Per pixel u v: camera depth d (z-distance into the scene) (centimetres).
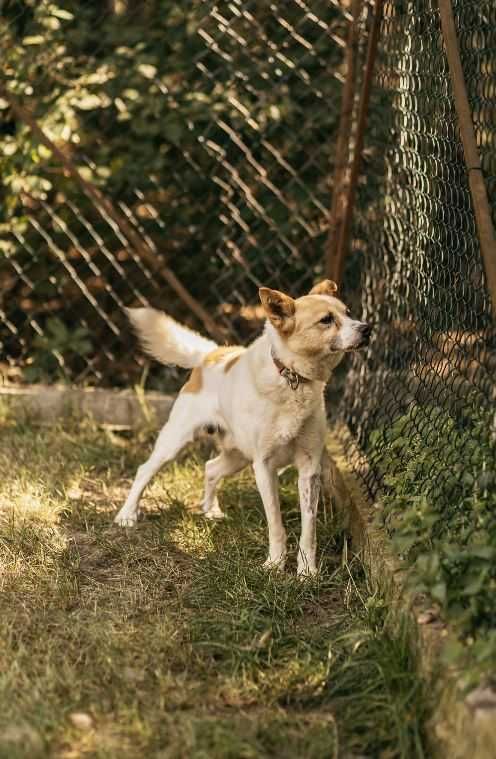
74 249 834
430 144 532
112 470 686
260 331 823
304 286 819
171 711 395
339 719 393
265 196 801
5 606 476
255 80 772
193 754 360
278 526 541
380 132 663
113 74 773
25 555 534
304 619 480
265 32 759
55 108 755
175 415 603
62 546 547
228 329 829
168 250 831
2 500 612
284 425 536
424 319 539
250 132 785
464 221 471
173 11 767
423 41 535
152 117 791
